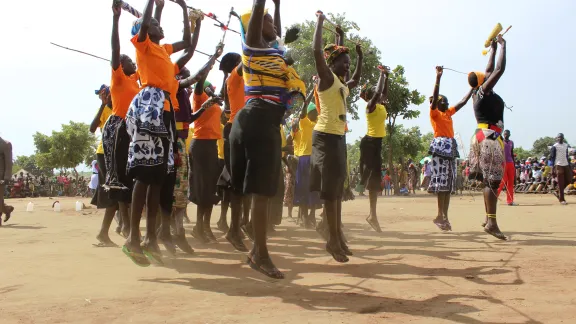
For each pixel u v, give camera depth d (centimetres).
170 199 520
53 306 332
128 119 442
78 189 3872
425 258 516
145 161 434
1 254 557
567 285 385
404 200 1930
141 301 346
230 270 463
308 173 851
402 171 3188
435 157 775
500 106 683
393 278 418
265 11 455
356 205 1541
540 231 743
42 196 3691
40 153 5184
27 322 297
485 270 447
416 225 890
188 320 300
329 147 505
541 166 2345
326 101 511
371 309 324
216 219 1032
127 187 497
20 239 709
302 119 843
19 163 7806
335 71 550
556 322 293
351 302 341
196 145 657
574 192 2034
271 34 455
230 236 585
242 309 325
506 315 307
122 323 295
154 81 448
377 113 780
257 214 408
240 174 424
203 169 657
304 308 327
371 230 810
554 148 1463
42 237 735
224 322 296
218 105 667
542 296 352
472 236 706
